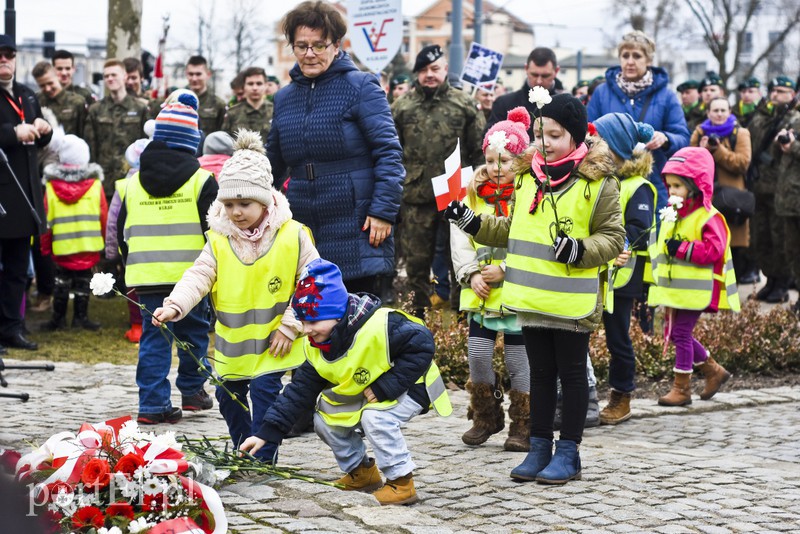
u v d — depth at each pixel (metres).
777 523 4.89
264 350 5.39
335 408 5.06
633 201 7.13
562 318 5.46
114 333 10.90
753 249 14.09
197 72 13.14
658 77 9.12
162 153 6.93
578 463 5.60
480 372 6.46
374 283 6.81
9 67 9.69
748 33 54.00
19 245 9.89
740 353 9.66
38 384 8.24
